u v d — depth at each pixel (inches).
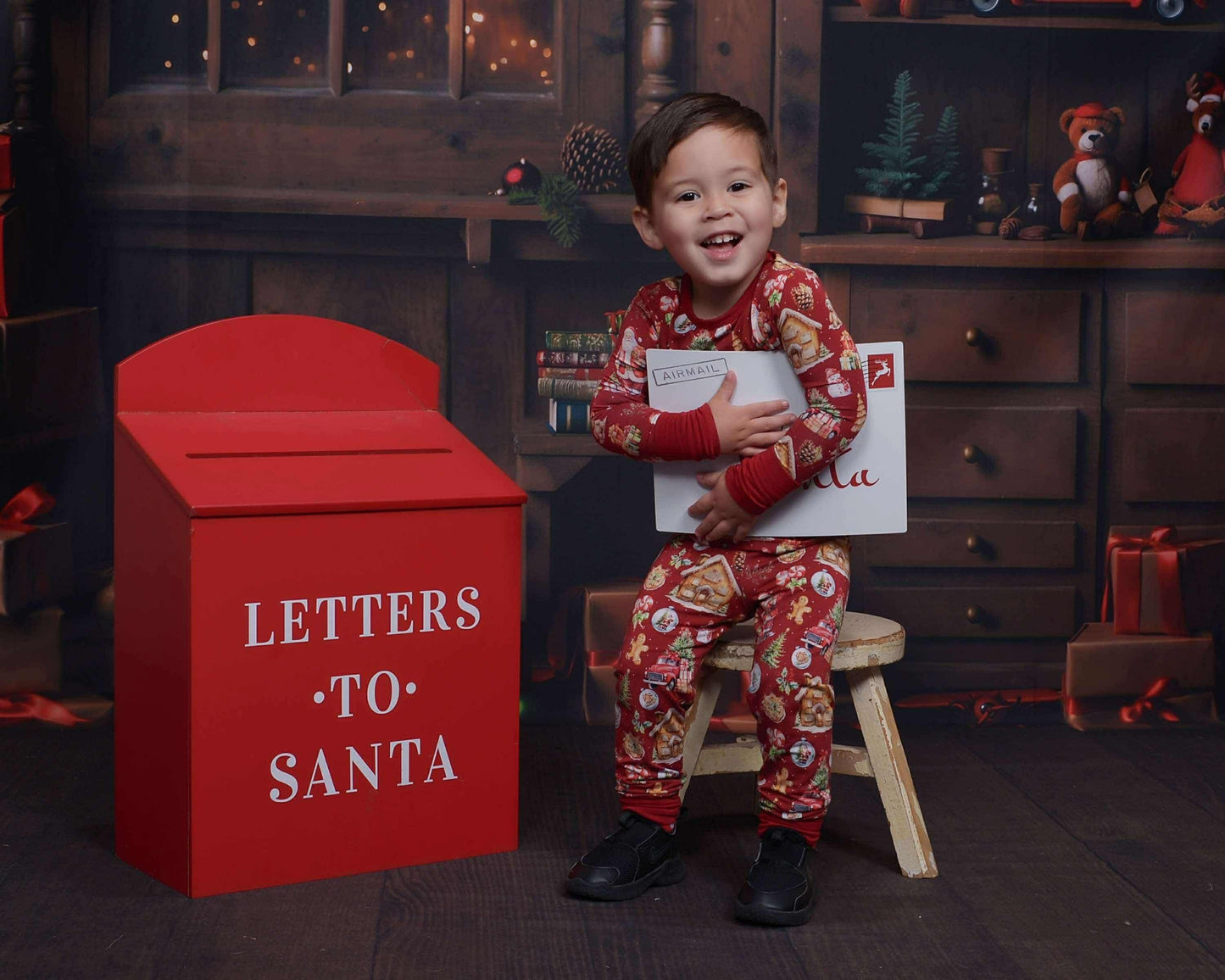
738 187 46.7
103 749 65.6
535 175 71.4
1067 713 73.3
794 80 71.5
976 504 72.9
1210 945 42.9
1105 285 71.5
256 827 46.8
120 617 50.6
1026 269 71.4
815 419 46.1
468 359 73.9
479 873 49.2
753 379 48.4
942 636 73.5
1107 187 71.2
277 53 71.5
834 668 47.7
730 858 51.8
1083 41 71.6
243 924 43.8
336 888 47.4
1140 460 72.5
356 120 71.7
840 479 48.6
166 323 72.4
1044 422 72.1
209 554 44.7
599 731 71.4
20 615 69.4
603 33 71.5
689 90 71.9
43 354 70.4
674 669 47.7
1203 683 73.3
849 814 57.8
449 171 72.2
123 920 44.0
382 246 72.6
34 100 70.2
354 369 54.6
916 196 72.2
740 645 48.4
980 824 55.9
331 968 40.4
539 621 74.4
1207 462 72.6
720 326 49.0
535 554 74.0
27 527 70.0
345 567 47.3
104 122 71.0
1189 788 61.3
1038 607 73.5
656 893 47.7
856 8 71.2
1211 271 71.4
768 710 46.3
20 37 69.7
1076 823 56.0
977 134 72.2
